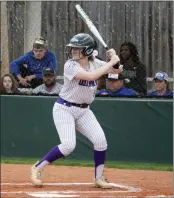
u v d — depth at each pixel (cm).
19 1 3002
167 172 2394
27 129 2656
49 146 2642
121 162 2616
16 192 1830
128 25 2941
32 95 2712
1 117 2669
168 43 2964
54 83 2756
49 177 2198
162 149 2592
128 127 2608
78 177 2208
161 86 2717
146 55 2977
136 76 2758
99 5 2950
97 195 1792
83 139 2644
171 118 2581
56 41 3022
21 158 2667
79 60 1848
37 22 3014
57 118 1889
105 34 2948
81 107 1891
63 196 1762
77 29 2994
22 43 3011
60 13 3011
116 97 2669
